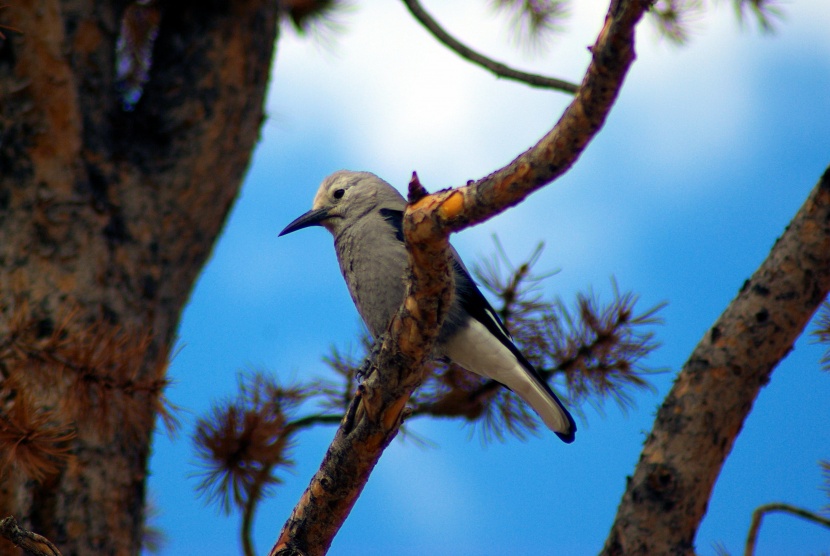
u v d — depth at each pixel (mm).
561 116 3676
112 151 9688
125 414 6293
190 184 9977
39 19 8680
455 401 8602
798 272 6355
